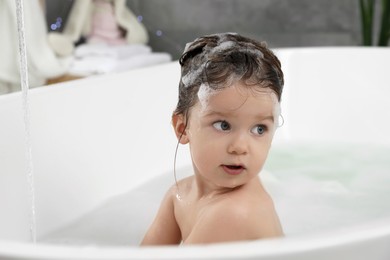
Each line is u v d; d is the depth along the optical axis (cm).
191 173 169
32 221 121
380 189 152
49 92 141
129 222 136
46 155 135
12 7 224
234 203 89
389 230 67
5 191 122
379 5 305
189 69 92
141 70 174
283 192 149
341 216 134
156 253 59
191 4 323
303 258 62
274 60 90
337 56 209
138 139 165
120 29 293
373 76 206
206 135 90
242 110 87
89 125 150
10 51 226
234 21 323
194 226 93
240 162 88
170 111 180
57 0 281
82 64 257
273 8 320
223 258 59
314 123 205
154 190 157
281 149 190
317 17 317
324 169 167
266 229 87
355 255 65
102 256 58
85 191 144
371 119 203
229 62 88
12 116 128
